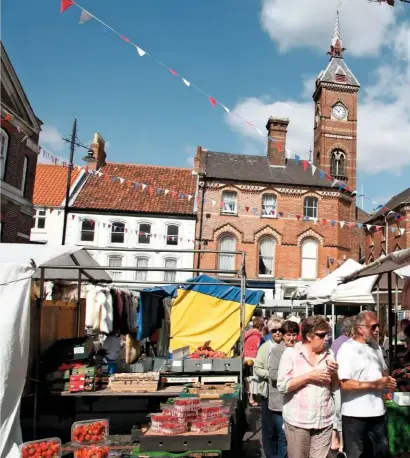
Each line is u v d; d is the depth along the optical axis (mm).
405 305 9289
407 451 6062
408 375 7164
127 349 11930
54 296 12250
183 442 5324
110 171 30938
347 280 10070
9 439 6238
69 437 7441
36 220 27391
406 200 29266
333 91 36000
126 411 9250
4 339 6332
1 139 16891
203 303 10719
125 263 27469
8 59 16172
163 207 28547
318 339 4461
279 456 5887
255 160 31781
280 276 28422
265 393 6219
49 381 7391
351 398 4770
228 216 28672
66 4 6629
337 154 35469
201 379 8398
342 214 30031
